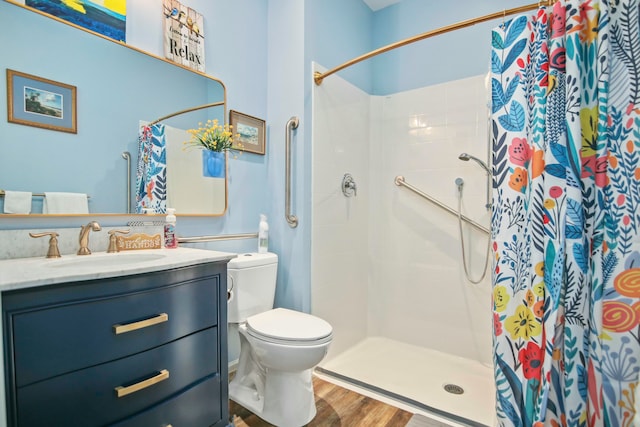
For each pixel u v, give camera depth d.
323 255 2.07
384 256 2.51
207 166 1.73
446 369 2.03
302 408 1.47
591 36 1.12
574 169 1.12
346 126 2.26
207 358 1.19
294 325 1.48
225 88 1.81
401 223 2.44
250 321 1.52
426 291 2.33
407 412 1.57
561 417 1.18
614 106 1.10
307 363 1.37
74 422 0.85
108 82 1.37
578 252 1.13
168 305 1.05
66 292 0.83
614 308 1.10
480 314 2.12
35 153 1.18
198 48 1.68
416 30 2.41
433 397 1.70
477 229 2.13
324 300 2.08
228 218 1.85
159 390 1.03
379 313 2.53
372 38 2.60
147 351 1.00
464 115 2.18
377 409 1.59
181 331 1.10
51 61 1.21
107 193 1.36
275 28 2.03
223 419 1.26
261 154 2.03
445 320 2.25
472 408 1.59
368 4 2.53
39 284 0.78
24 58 1.16
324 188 2.07
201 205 1.71
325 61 2.08
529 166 1.24
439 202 2.26
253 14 1.98
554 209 1.15
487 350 2.09
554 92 1.17
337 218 2.19
